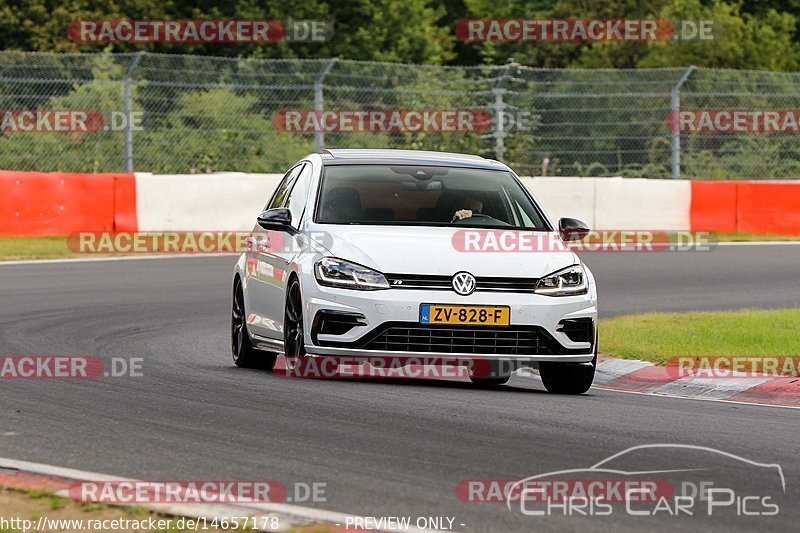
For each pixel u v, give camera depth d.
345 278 32.31
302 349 32.94
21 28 137.12
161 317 50.44
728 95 100.25
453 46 185.25
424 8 179.00
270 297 35.84
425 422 27.53
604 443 25.69
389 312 31.92
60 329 45.50
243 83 105.69
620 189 92.94
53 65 90.88
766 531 19.17
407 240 33.31
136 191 83.25
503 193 36.59
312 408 29.05
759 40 151.38
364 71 99.50
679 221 93.50
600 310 54.12
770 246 85.56
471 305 32.16
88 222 81.62
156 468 22.67
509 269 32.81
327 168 36.81
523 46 160.12
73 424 26.86
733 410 31.58
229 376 34.88
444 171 37.12
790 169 105.44
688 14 150.75
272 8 148.25
